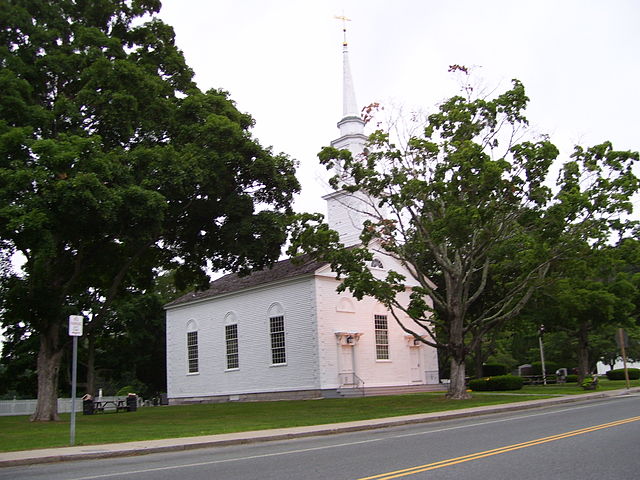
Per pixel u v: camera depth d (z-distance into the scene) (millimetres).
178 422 23844
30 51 26547
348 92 45625
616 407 20891
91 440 16781
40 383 27234
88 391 48375
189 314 48375
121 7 30109
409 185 28078
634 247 32094
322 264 39375
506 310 40969
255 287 42469
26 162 23203
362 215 43500
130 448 14305
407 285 44500
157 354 58250
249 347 42781
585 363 40250
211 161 26328
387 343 42406
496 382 37531
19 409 39125
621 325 39406
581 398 27609
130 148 27906
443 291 47406
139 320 54500
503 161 26562
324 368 37938
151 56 30547
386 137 29328
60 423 25484
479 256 30281
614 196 29109
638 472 8461
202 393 46031
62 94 25750
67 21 28734
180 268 34375
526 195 27719
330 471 9492
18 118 24203
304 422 21000
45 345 27438
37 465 12727
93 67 25766
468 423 18281
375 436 15711
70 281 26969
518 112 28953
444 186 27641
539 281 32469
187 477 9562
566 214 27531
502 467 9148
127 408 36188
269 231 28531
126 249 28969
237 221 28844
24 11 26531
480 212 26906
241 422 22297
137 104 26281
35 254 25094
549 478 8172
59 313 26062
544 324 40438
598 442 11602
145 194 23234
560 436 12789
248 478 9094
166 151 25547
